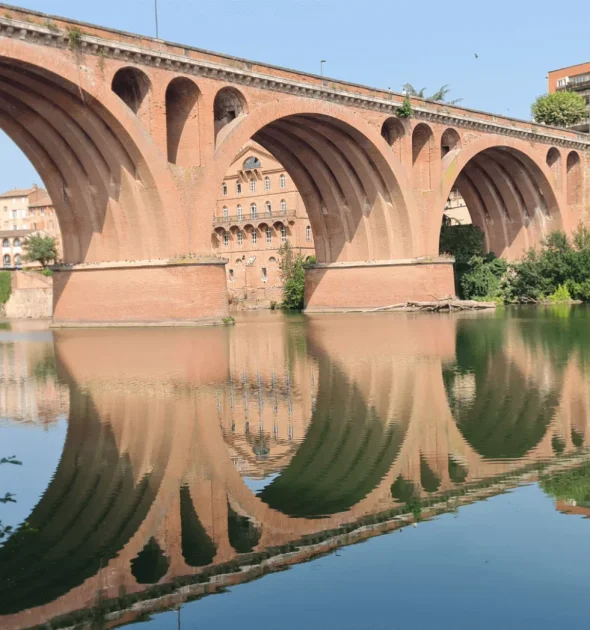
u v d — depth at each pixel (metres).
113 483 11.91
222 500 11.05
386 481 11.72
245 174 85.06
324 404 17.58
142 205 38.56
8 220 125.94
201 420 16.12
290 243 82.12
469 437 14.26
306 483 11.70
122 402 18.30
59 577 8.55
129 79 37.28
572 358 24.05
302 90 43.47
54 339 35.72
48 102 36.47
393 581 8.24
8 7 31.38
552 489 11.10
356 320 44.25
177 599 7.95
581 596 7.84
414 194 50.66
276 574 8.49
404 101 49.12
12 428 15.70
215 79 39.34
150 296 39.47
